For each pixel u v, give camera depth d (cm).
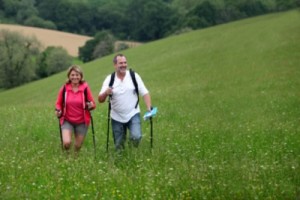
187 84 3500
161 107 2358
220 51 5041
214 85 3244
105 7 14862
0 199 748
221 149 1245
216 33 6656
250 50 4666
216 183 810
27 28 12331
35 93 5822
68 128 1189
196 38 6588
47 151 1221
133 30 14012
